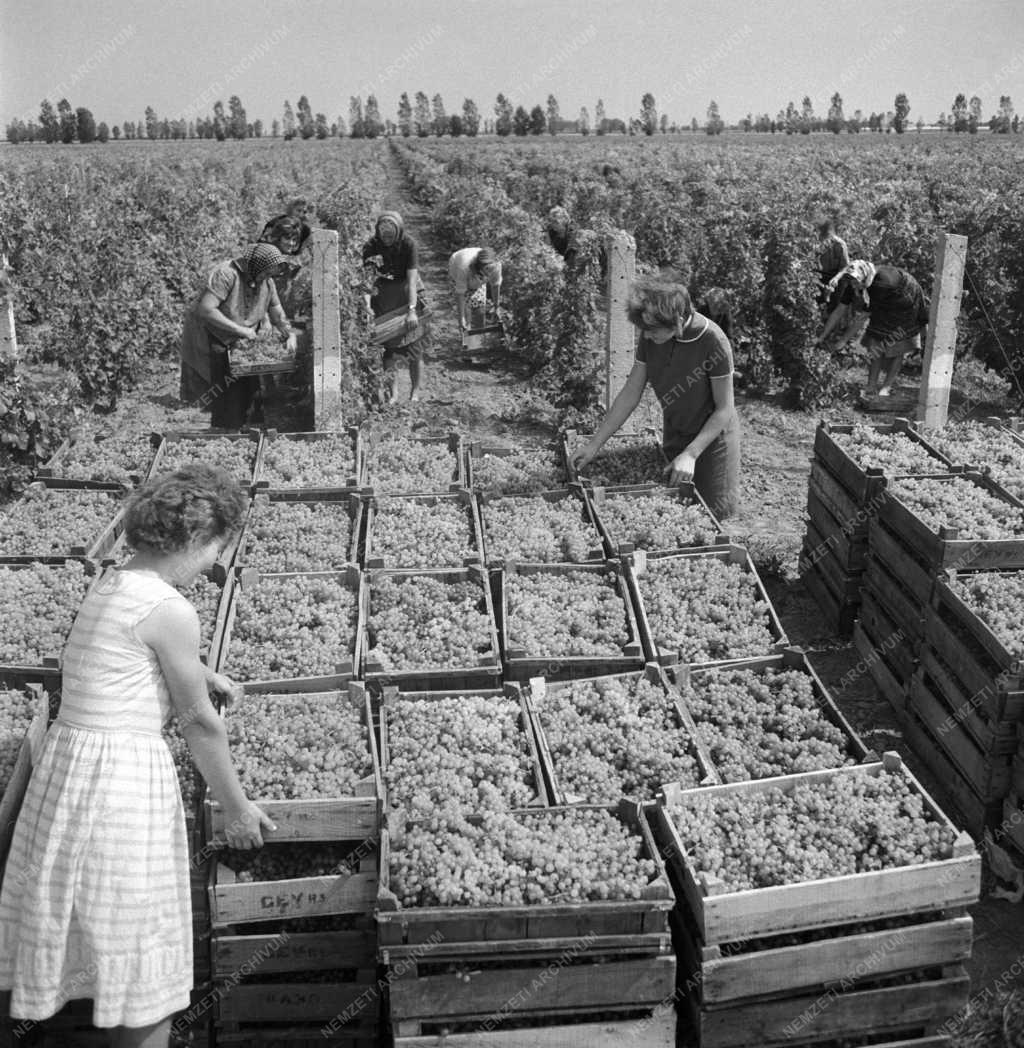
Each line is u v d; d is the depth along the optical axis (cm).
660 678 631
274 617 689
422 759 554
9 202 2000
